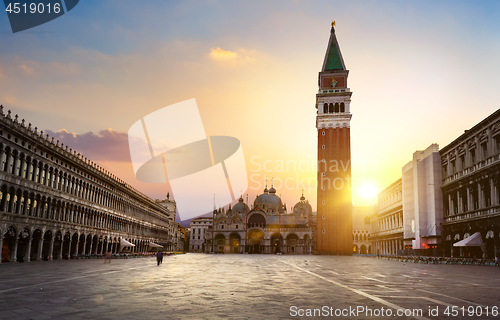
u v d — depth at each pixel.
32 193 58.69
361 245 170.75
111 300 18.05
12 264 49.25
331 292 21.92
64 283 25.44
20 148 55.53
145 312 15.03
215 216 187.38
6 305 16.36
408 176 99.19
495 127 62.81
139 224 119.38
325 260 81.38
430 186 85.19
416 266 55.03
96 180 84.25
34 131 59.59
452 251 78.12
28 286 23.36
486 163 65.12
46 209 62.69
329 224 131.88
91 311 15.15
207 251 187.62
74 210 73.00
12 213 53.25
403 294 21.11
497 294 21.23
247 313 15.09
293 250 179.12
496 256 60.69
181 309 15.78
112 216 93.75
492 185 62.88
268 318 14.20
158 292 21.20
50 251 64.19
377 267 51.59
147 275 33.31
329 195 133.88
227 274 35.84
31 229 58.00
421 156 90.56
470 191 70.56
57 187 66.56
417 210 89.75
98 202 85.38
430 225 84.50
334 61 145.75
